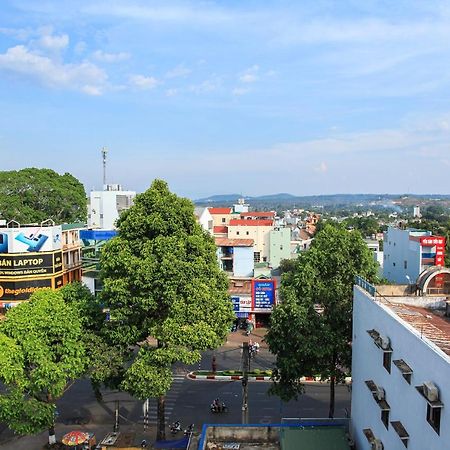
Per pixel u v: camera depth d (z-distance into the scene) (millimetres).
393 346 20953
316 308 31250
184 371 45844
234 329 59469
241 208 136125
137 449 29328
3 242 51719
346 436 26797
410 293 27672
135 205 29250
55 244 54719
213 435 28719
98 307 30516
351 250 31188
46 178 89812
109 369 28188
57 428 34188
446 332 20141
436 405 16281
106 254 28859
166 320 27828
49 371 26594
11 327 27953
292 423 29406
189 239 28625
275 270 77938
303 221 182250
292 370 29844
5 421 29969
